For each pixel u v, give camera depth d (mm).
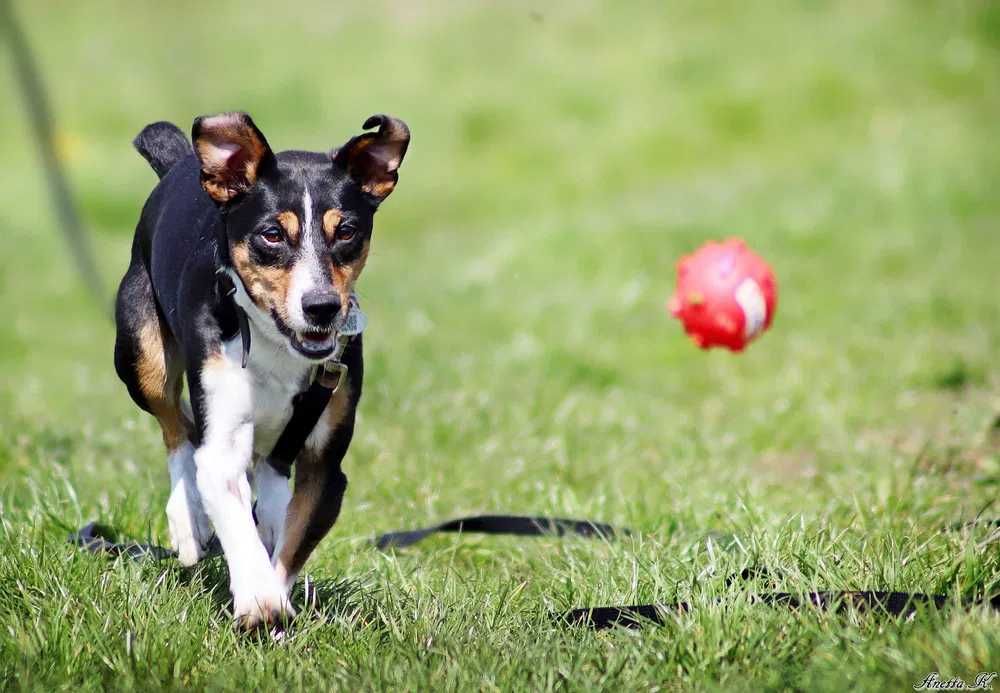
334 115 26766
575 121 26531
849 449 10289
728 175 23422
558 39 29469
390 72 28359
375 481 9352
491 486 9469
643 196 22438
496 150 25891
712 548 7020
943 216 18656
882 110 25547
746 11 29703
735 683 5586
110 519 7965
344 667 5844
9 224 21469
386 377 11625
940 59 26844
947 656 5473
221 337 6352
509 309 15617
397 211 23797
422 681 5629
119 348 7453
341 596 6863
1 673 5688
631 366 13766
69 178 23672
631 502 8812
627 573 6949
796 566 6672
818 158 23609
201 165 6301
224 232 6406
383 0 31688
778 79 26797
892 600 6184
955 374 12266
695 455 10328
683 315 9289
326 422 6492
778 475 10055
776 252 17422
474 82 27953
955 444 10086
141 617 6156
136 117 26828
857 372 12594
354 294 6598
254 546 6227
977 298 15039
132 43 30188
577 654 5840
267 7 31719
